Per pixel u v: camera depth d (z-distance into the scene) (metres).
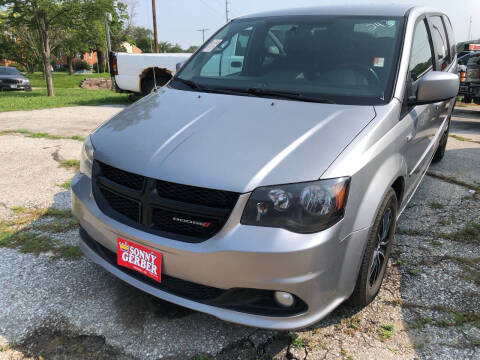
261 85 2.88
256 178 1.95
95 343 2.24
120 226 2.19
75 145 6.31
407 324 2.43
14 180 4.64
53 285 2.73
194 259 1.97
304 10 3.47
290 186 1.93
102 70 56.81
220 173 2.00
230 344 2.26
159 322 2.41
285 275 1.90
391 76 2.71
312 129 2.24
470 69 10.05
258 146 2.12
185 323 2.41
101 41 21.75
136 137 2.39
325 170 1.99
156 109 2.73
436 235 3.52
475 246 3.35
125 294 2.66
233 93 2.85
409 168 2.88
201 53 3.51
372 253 2.32
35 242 3.26
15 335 2.28
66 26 18.50
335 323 2.42
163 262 2.06
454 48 5.04
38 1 16.81
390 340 2.30
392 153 2.43
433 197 4.36
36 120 8.77
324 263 1.96
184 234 2.04
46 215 3.75
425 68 3.36
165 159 2.13
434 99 2.72
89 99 13.70
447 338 2.32
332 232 1.96
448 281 2.86
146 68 11.24
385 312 2.53
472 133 8.02
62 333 2.31
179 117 2.53
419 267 3.03
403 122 2.63
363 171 2.11
